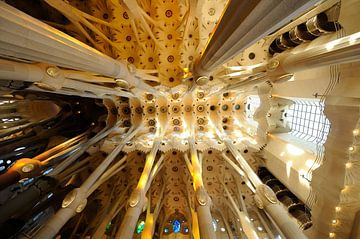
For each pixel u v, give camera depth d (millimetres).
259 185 9453
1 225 8664
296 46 11172
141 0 13430
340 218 7535
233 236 13703
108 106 16688
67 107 17906
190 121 16266
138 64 14406
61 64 5758
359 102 6766
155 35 13773
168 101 16250
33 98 14734
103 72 7750
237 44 5445
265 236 13008
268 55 12984
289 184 11148
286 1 3430
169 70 14141
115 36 14000
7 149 12234
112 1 13242
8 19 3969
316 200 8430
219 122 16188
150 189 15414
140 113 16469
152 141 15453
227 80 13211
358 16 6816
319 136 10461
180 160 15531
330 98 7945
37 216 12188
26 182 12398
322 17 8711
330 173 7727
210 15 12000
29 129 14688
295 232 7336
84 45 6641
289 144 11844
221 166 15242
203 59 8203
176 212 16422
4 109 14312
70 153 12531
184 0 12836
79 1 13891
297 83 10492
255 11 3877
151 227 12453
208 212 8641
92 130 16938
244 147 14055
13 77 6207
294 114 13203
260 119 13672
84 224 14648
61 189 12086
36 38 4633
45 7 13141
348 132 7043
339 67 7934
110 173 13492
